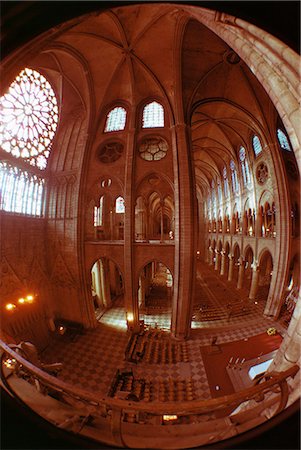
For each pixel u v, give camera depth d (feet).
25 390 12.50
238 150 86.89
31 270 56.90
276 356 15.84
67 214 61.98
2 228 49.03
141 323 57.57
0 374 12.97
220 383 38.40
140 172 57.62
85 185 60.80
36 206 61.41
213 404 9.53
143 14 46.60
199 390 37.06
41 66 57.77
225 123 77.61
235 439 7.89
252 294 74.74
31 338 50.67
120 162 60.03
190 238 50.65
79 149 64.23
